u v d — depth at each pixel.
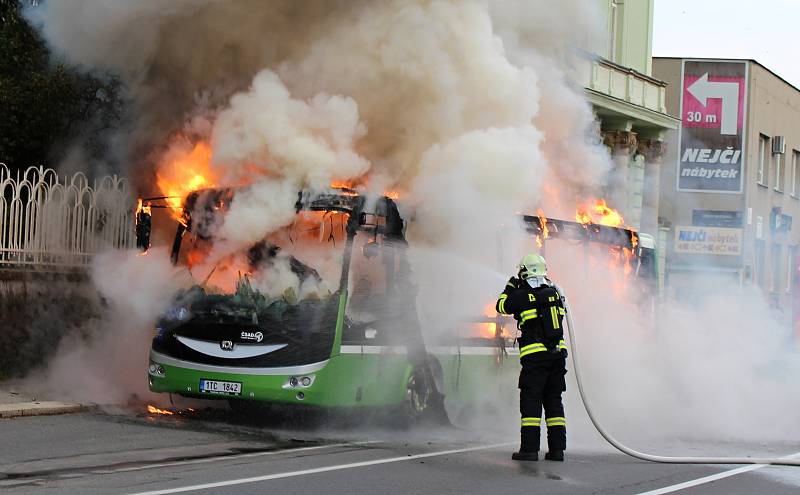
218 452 10.66
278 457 10.48
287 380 11.95
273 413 13.58
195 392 12.31
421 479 9.54
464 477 9.73
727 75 35.75
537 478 9.85
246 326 12.20
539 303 11.01
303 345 12.01
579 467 10.62
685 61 35.84
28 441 10.77
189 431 11.92
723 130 35.84
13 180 14.88
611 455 11.68
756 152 39.00
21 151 16.92
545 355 10.93
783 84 42.19
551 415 11.02
